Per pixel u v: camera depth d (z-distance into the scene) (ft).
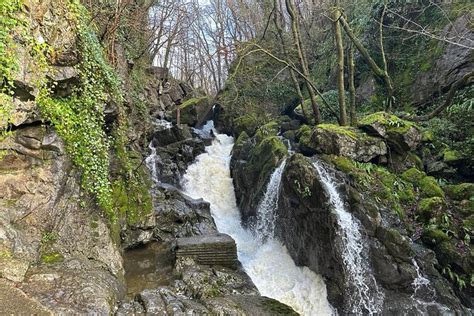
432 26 33.35
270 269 24.72
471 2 30.91
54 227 18.25
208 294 19.51
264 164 31.07
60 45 18.60
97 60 21.95
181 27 73.92
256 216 30.27
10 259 14.46
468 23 29.53
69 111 19.25
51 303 13.10
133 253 24.89
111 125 25.99
